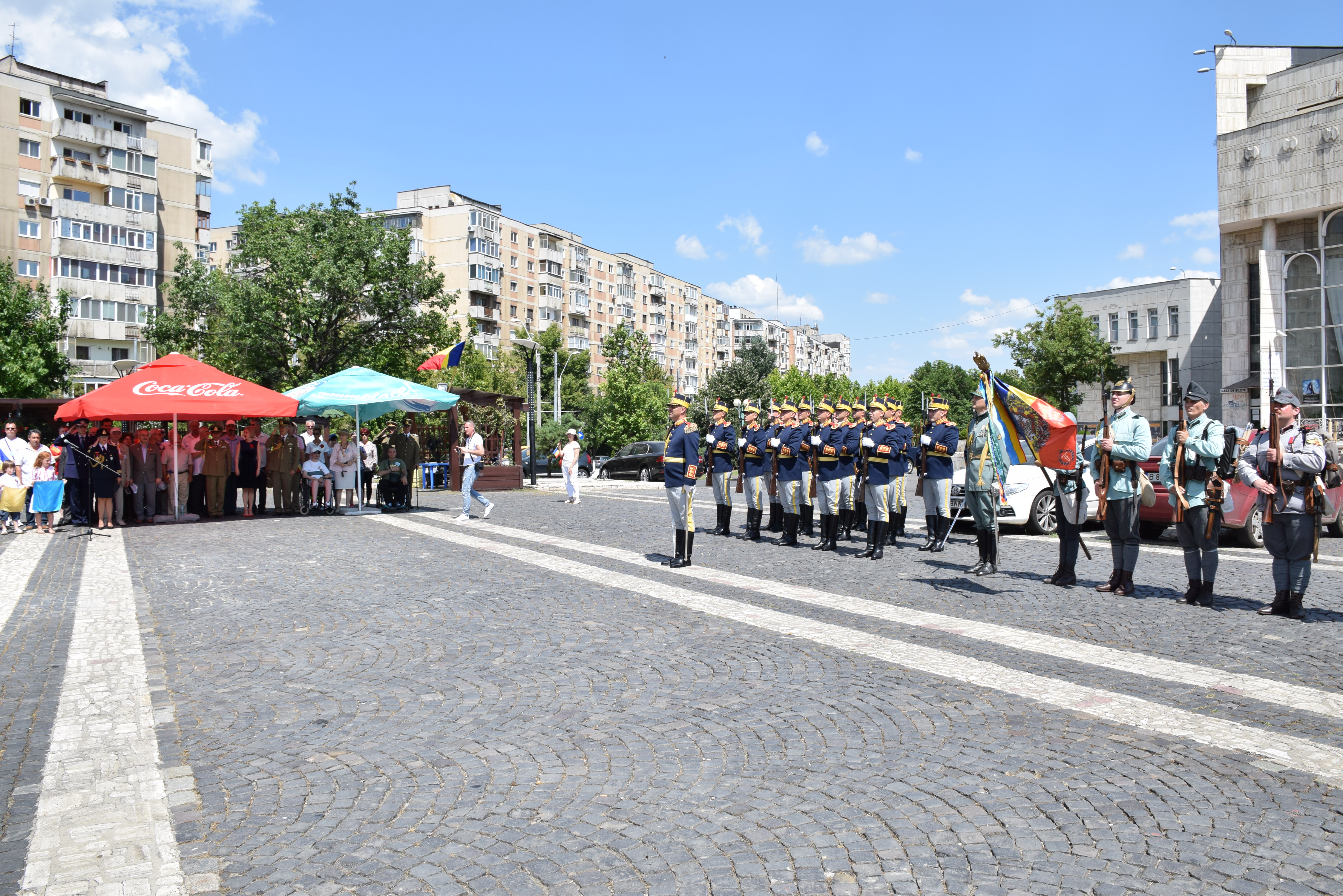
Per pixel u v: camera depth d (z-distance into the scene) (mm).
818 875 3268
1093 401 64000
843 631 7184
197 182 71938
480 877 3305
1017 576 10055
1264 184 37375
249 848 3570
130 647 7059
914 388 103688
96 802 4039
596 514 18781
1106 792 3963
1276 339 37312
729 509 14633
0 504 16062
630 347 80750
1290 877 3199
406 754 4598
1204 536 8094
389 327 47062
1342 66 38094
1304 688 5473
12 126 49750
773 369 82938
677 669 6133
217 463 18562
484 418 29031
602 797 4012
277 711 5359
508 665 6320
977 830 3619
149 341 48562
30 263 50656
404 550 12750
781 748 4590
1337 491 13438
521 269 83688
